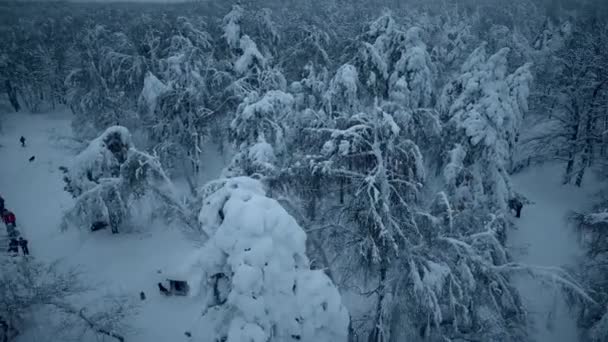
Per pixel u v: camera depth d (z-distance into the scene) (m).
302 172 13.22
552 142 28.31
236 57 30.56
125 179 21.58
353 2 74.25
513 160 30.00
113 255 22.27
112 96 36.06
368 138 11.88
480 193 18.66
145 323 17.77
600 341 11.55
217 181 12.78
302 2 77.31
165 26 42.78
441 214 13.62
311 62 25.48
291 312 8.64
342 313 9.11
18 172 35.56
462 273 12.25
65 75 53.72
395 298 12.41
